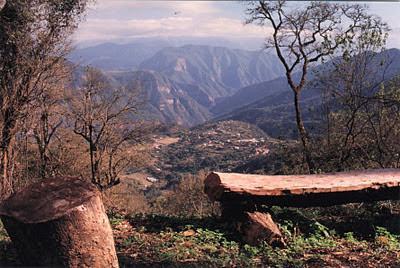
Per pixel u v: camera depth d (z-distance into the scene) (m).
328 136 14.66
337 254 7.11
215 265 6.33
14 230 5.15
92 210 5.21
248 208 8.31
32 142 19.28
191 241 7.73
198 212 12.90
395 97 13.45
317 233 8.48
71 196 5.27
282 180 8.94
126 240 7.64
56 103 18.69
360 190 8.80
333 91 14.60
